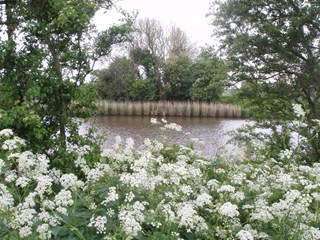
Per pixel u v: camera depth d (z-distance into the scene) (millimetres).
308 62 9945
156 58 44719
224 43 10766
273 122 10227
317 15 9258
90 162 6164
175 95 44906
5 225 3590
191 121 30422
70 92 6832
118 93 41250
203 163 5246
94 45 7094
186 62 44250
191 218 3584
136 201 3818
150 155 4789
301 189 4820
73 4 6719
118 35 7156
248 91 10734
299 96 10508
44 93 6609
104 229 3428
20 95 6754
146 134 18688
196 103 35250
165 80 44656
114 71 41094
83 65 7090
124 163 5477
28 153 4445
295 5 9609
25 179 3906
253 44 9969
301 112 5527
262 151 6867
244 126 10828
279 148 8688
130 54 45250
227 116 34625
